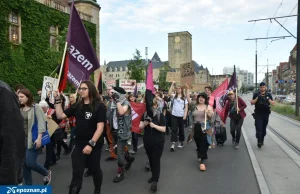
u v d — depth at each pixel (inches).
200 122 261.0
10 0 786.8
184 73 431.2
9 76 780.0
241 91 4906.5
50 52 843.4
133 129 254.5
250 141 397.7
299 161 274.4
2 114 77.5
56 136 277.4
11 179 76.3
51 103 282.8
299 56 823.1
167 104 497.4
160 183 220.2
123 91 227.1
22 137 80.5
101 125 165.0
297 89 826.8
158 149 203.9
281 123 627.8
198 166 272.1
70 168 268.8
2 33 764.0
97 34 1362.0
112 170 261.0
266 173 236.1
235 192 196.7
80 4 1300.4
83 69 220.4
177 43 3892.7
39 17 888.9
